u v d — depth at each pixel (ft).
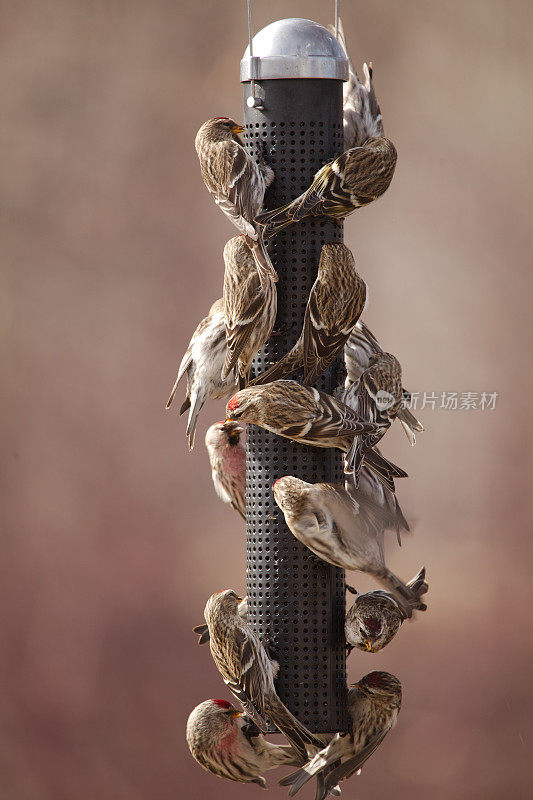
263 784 25.91
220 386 27.20
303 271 25.58
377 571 23.89
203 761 25.64
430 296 69.36
